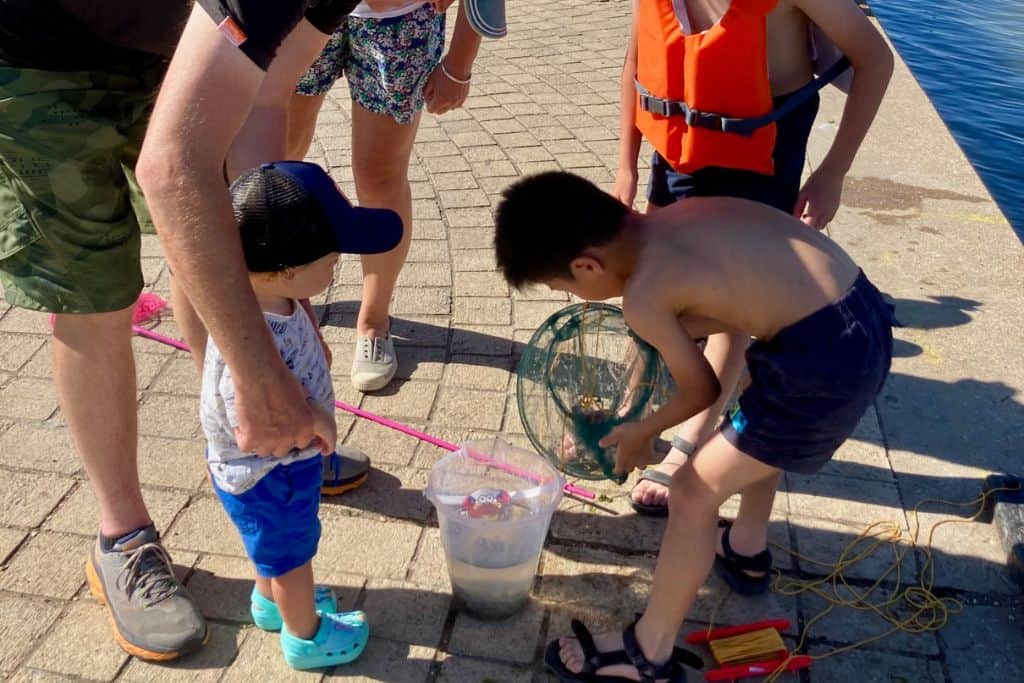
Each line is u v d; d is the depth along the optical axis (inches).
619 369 102.4
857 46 91.2
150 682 88.8
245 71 60.4
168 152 59.8
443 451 118.6
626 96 109.5
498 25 112.3
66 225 83.4
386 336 131.3
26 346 136.6
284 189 71.7
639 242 82.6
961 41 346.6
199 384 130.0
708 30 94.4
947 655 93.2
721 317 81.8
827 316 79.0
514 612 96.4
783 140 100.9
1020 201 249.9
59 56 79.7
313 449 80.6
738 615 97.9
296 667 90.0
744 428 82.0
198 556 102.8
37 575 99.7
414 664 91.0
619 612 97.4
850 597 99.7
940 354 134.6
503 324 143.2
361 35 112.5
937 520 109.0
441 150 195.0
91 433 91.7
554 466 101.3
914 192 176.7
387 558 103.0
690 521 84.4
